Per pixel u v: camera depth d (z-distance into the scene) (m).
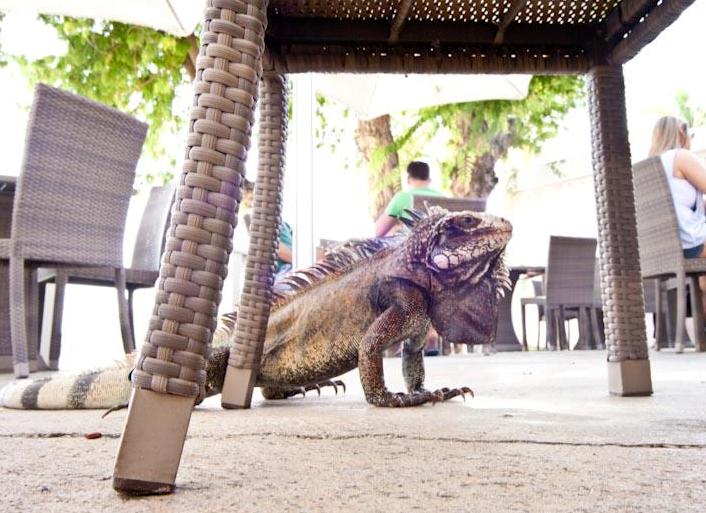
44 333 5.87
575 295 8.28
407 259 2.38
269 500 0.88
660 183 5.42
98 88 8.26
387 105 7.54
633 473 1.03
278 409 2.17
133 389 0.94
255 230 2.25
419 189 6.59
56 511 0.83
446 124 10.44
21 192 3.58
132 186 4.11
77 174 3.80
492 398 2.37
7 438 1.48
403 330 2.32
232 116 0.99
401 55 2.29
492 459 1.16
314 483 0.98
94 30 7.95
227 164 0.98
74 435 1.51
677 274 5.42
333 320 2.45
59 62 8.12
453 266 2.34
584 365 4.59
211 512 0.83
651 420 1.65
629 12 2.11
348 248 2.56
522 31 2.30
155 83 8.34
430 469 1.08
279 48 2.24
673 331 6.84
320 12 2.19
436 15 2.24
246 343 2.21
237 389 2.18
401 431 1.52
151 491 0.91
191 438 1.44
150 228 5.08
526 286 15.67
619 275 2.28
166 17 5.28
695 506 0.83
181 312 0.94
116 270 4.15
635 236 2.28
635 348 2.28
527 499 0.87
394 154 10.25
